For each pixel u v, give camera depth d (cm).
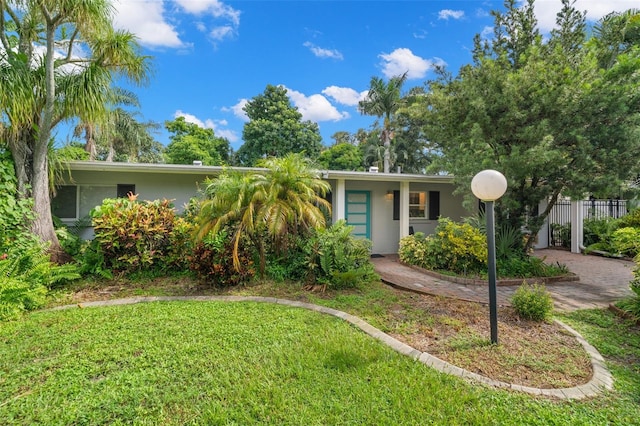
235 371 298
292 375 292
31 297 464
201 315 440
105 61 616
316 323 416
